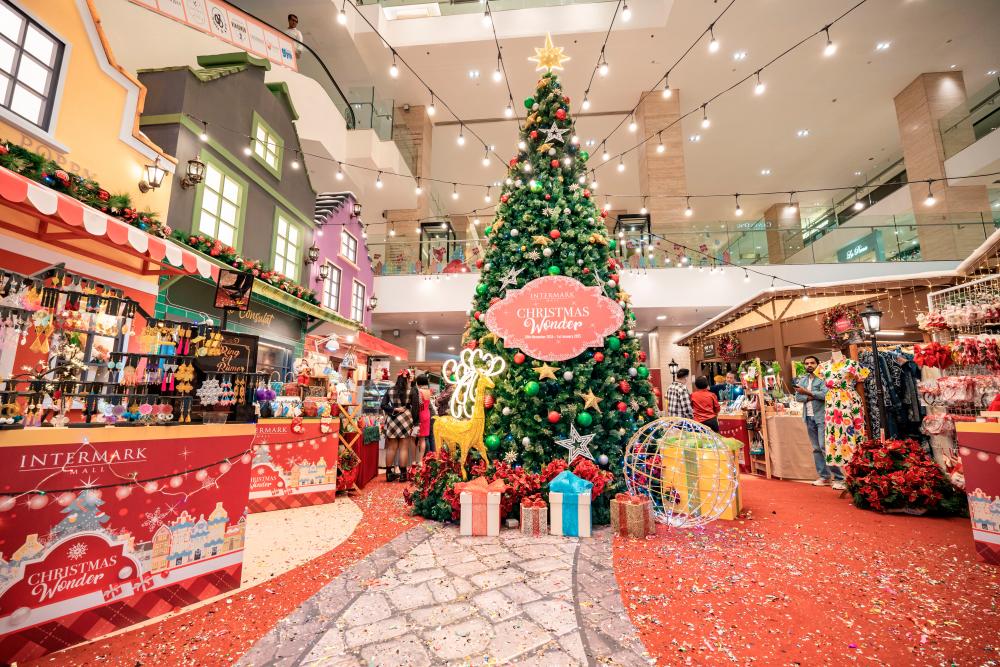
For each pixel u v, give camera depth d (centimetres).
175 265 348
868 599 211
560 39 1237
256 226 646
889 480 388
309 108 1084
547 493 343
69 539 171
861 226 1212
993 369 388
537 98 469
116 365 228
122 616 182
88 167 387
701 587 224
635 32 1198
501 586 225
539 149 442
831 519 366
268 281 612
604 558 267
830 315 744
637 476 384
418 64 1364
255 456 392
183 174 503
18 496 160
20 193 238
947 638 175
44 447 167
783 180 1909
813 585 228
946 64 1277
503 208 448
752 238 1230
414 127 1547
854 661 160
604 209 477
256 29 393
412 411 563
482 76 1405
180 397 213
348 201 1013
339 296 963
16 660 154
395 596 212
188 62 759
